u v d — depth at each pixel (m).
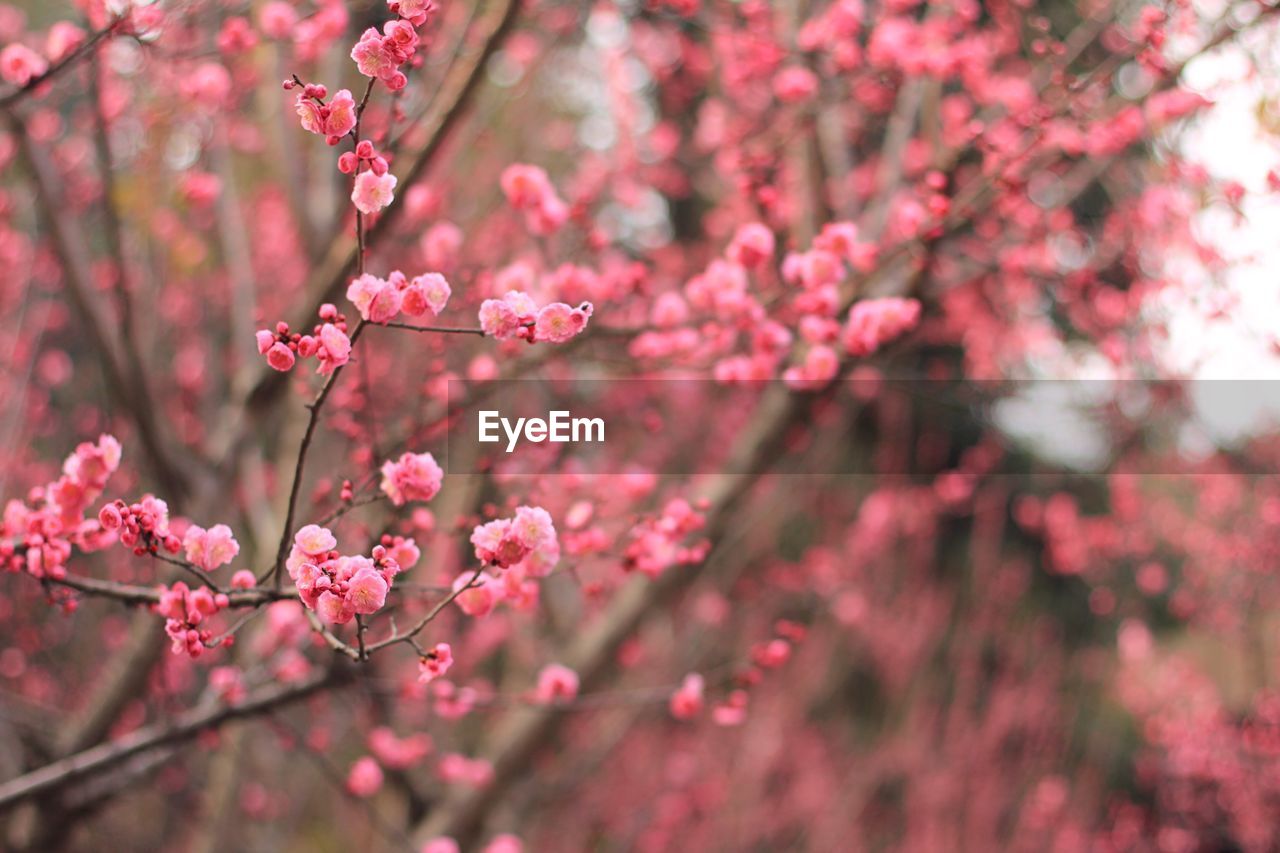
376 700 4.38
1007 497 10.62
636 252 6.89
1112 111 3.82
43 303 5.80
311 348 1.70
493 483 4.15
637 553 2.77
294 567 1.59
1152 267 4.62
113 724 4.36
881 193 4.67
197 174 4.36
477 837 5.05
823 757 9.41
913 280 4.01
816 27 4.00
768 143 4.54
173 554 1.90
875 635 9.05
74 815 4.38
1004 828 9.53
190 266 5.03
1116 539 7.93
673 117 6.90
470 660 6.54
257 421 4.40
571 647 5.37
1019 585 9.99
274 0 3.71
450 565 4.32
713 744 8.52
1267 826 7.66
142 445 4.27
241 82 4.46
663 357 3.25
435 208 3.92
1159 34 3.13
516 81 5.44
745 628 8.34
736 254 2.93
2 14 4.80
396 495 2.01
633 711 6.64
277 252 6.64
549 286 3.16
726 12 4.34
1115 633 11.28
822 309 2.93
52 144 4.94
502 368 3.43
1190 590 8.23
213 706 3.49
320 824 8.05
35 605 5.67
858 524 8.77
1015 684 9.77
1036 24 3.55
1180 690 8.34
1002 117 3.96
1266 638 7.95
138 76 4.07
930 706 9.71
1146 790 9.96
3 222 5.25
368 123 3.41
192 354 6.51
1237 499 7.21
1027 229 4.37
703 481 5.42
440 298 1.67
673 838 8.41
